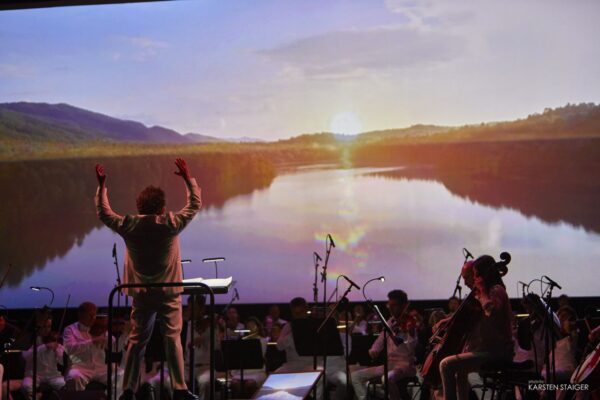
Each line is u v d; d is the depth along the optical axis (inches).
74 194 429.4
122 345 285.6
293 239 424.5
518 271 409.4
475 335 219.9
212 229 426.9
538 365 266.5
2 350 250.1
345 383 286.8
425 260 418.3
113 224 196.4
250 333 318.7
